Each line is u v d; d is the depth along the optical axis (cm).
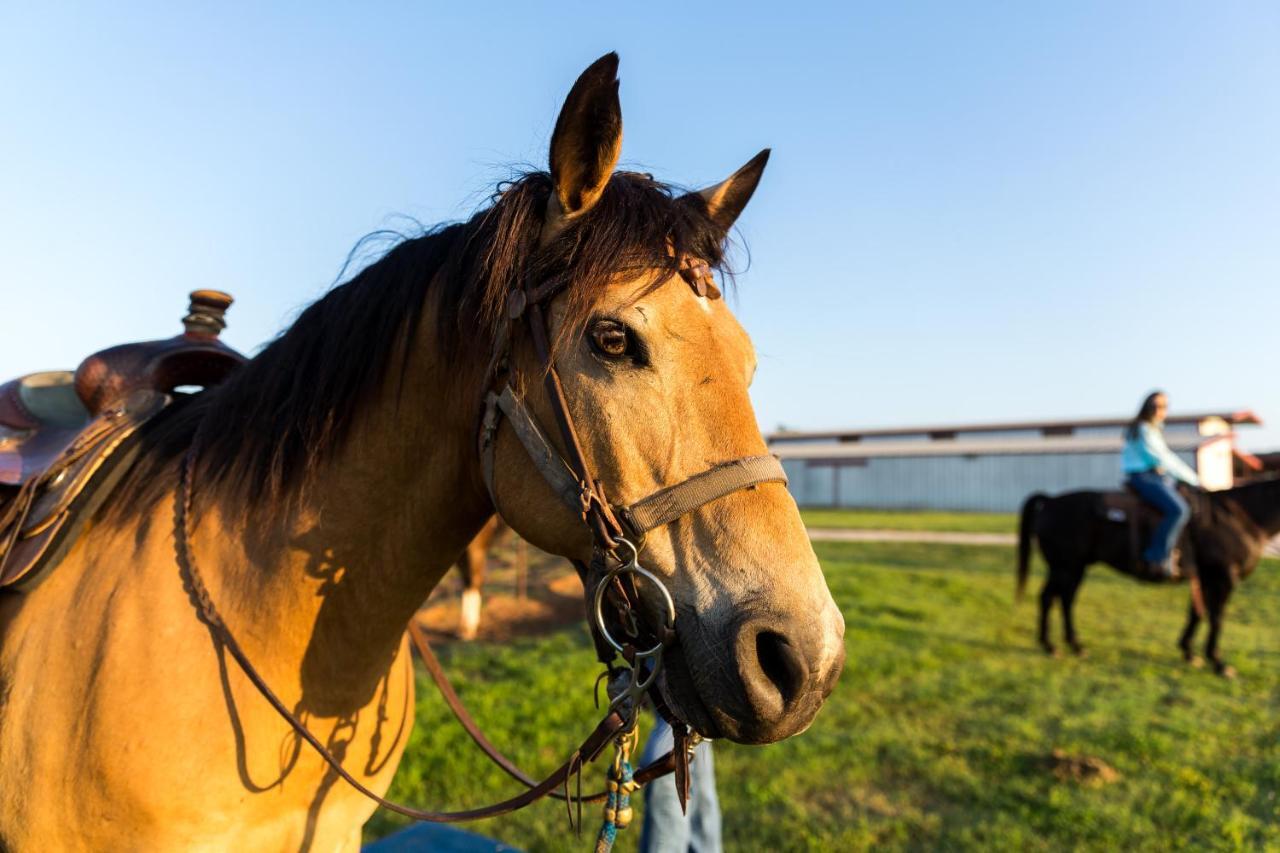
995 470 3012
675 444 112
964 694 556
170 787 121
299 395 139
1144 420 702
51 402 193
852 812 366
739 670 101
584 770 404
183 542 136
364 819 152
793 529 111
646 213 121
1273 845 335
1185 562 668
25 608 139
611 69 112
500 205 127
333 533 135
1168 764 423
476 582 689
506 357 122
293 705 134
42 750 124
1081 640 759
